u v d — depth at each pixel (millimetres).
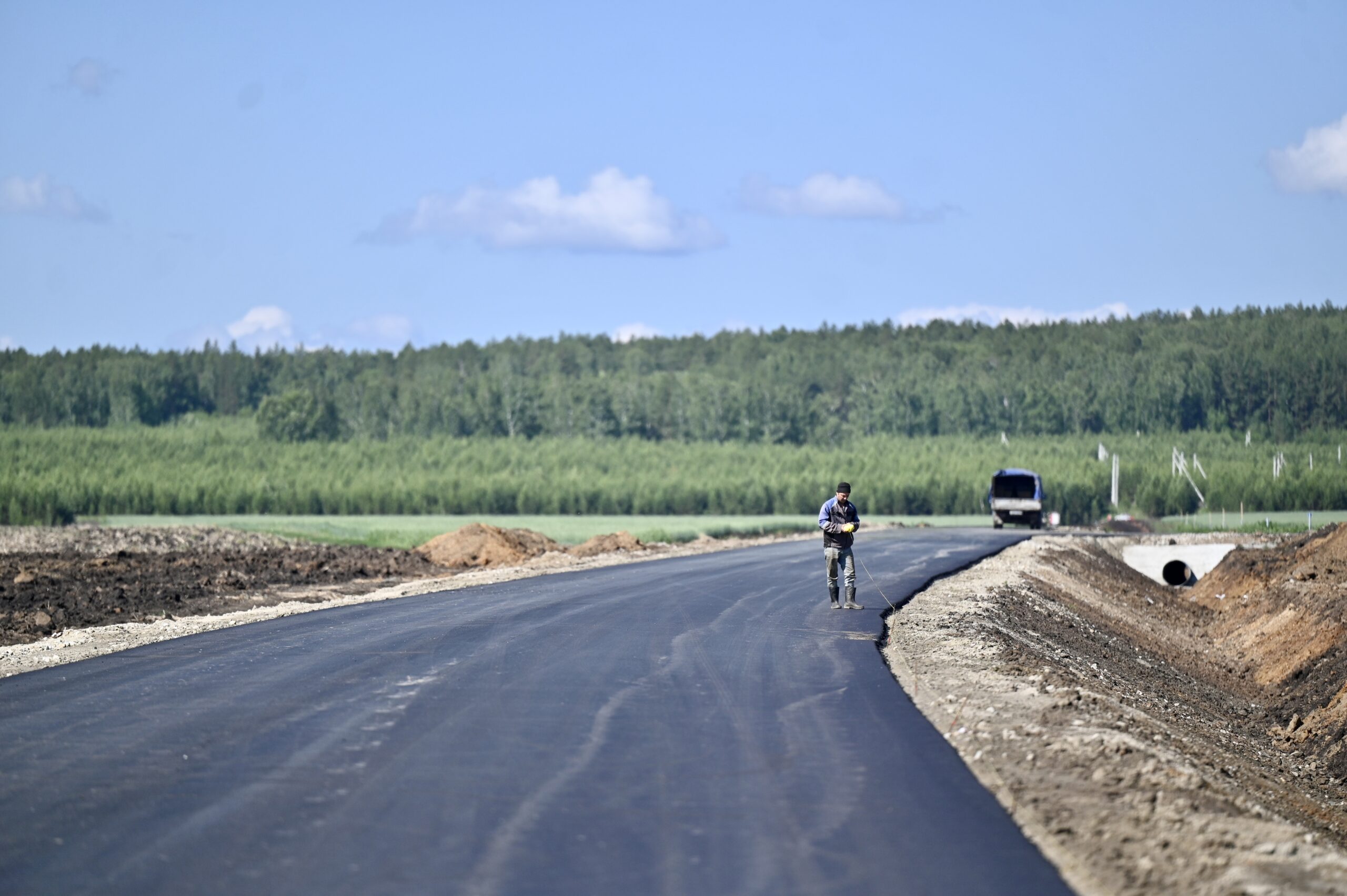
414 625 40375
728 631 38844
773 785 19125
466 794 18516
